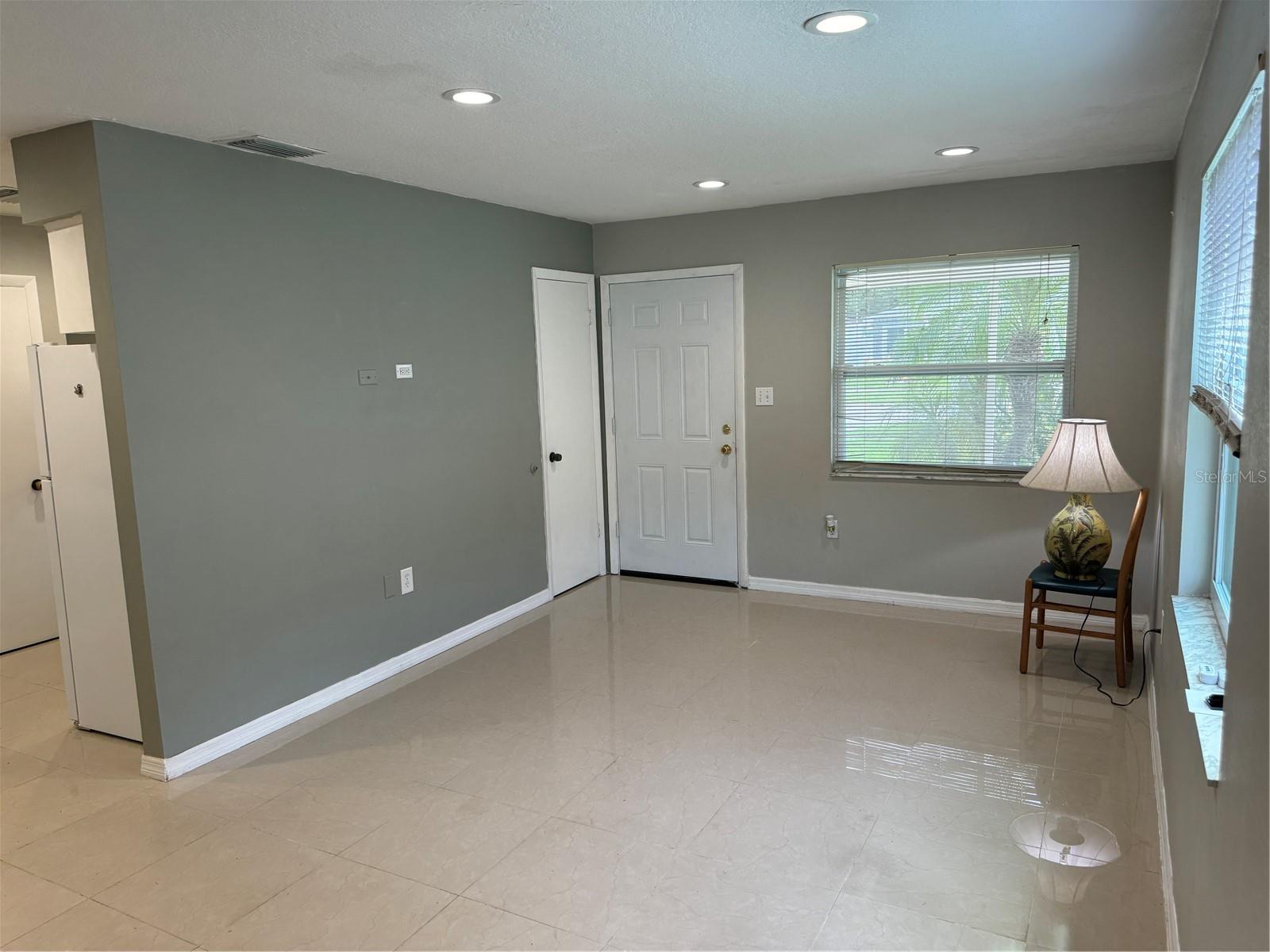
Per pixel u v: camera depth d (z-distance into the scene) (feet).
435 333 13.98
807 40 7.55
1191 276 8.55
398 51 7.48
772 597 16.89
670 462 17.94
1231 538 7.08
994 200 14.29
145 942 7.34
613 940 7.18
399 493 13.39
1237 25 5.66
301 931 7.41
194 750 10.47
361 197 12.53
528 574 16.49
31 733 11.59
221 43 7.16
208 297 10.43
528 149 11.19
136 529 9.75
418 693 12.66
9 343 14.96
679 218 17.02
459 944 7.18
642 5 6.64
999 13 7.02
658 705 11.89
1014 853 8.22
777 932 7.22
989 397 14.84
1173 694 7.82
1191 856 5.94
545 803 9.41
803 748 10.49
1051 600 14.78
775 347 16.48
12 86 8.06
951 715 11.30
